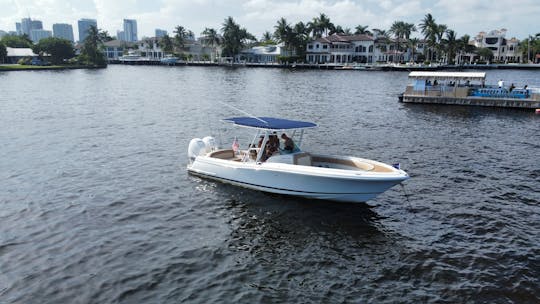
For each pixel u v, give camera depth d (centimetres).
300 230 1342
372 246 1239
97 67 13400
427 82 4744
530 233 1319
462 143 2612
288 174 1531
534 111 4044
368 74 10000
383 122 3388
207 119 3459
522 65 12575
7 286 1017
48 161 2100
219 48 15875
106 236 1280
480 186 1761
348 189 1482
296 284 1047
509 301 977
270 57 14888
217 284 1041
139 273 1081
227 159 1856
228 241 1265
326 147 2486
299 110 4038
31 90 5841
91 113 3741
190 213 1461
